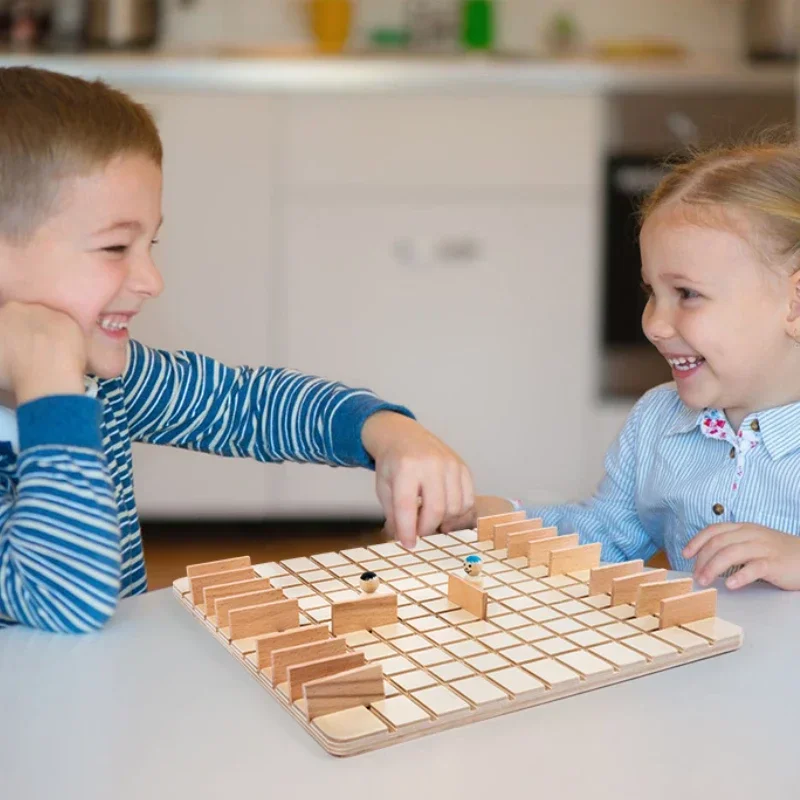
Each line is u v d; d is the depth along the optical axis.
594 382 2.73
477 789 0.53
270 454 1.17
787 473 1.12
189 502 2.70
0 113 0.89
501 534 0.92
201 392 1.17
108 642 0.74
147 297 0.96
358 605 0.72
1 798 0.52
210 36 3.04
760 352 1.10
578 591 0.80
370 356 2.70
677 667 0.69
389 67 2.58
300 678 0.62
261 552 2.55
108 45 2.79
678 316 1.12
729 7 3.08
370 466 1.05
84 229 0.90
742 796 0.52
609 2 3.09
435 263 2.67
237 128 2.59
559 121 2.63
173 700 0.64
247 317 2.66
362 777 0.54
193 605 0.80
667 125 2.65
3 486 0.86
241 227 2.62
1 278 0.91
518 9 3.10
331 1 2.87
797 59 2.80
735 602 0.83
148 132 0.96
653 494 1.24
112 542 0.78
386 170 2.63
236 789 0.53
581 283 2.69
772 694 0.64
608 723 0.60
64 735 0.59
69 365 0.82
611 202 2.66
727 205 1.08
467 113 2.62
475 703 0.61
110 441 1.07
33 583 0.76
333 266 2.66
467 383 2.72
